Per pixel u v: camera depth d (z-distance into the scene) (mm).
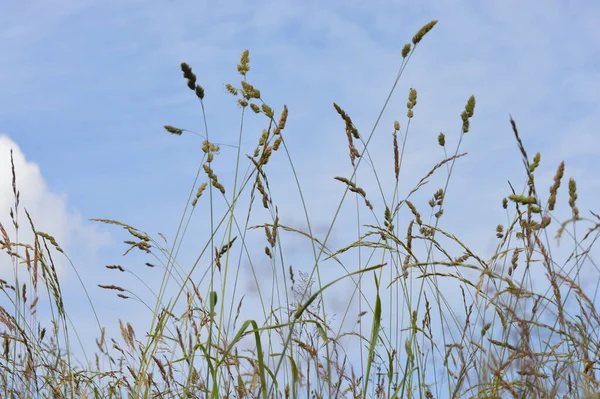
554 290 2479
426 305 3219
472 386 2668
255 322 2400
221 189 3219
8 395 3350
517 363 2473
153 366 3160
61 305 3510
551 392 2352
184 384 3045
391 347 3127
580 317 2709
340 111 3232
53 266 3475
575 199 2520
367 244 3141
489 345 2697
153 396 3092
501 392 2574
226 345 2877
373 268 2514
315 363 2805
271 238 3109
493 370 2436
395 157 3357
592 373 2455
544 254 2443
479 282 2479
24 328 3531
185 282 3178
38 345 3494
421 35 3107
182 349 3008
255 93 3133
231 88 3170
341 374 2861
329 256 3084
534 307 2623
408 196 3346
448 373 2994
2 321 3211
